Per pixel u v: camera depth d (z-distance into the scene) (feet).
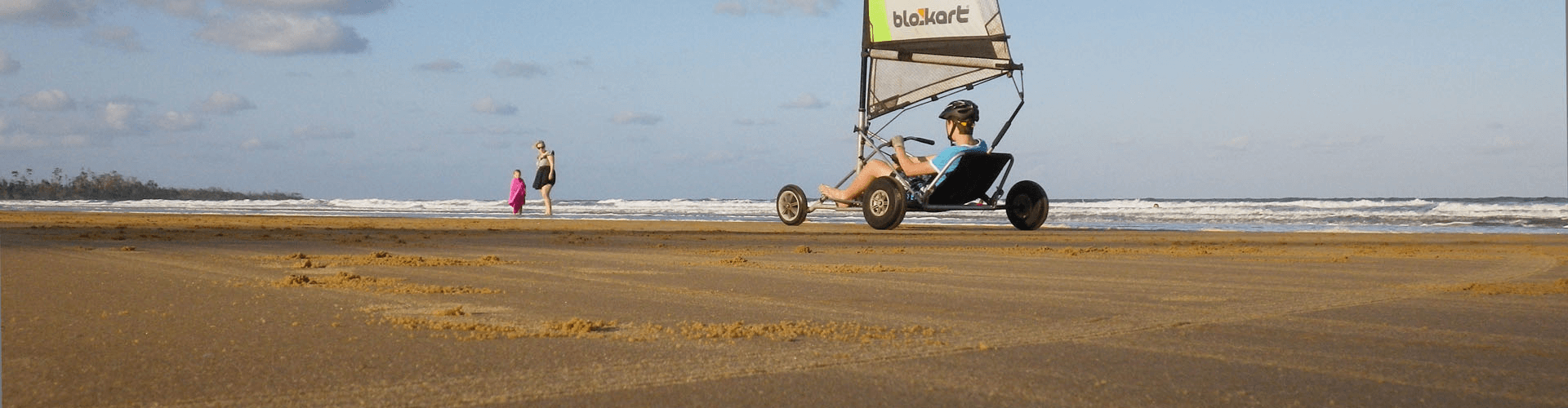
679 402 6.75
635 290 14.38
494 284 15.30
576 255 22.85
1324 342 9.44
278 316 11.07
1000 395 6.99
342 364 8.07
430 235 32.99
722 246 27.40
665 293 14.05
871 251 25.46
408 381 7.40
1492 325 10.68
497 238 30.94
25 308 11.68
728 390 7.13
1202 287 15.11
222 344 9.07
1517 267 19.83
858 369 7.94
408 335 9.68
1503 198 165.07
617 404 6.69
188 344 9.06
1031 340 9.50
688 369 7.92
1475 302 12.98
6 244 24.53
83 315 11.05
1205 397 6.98
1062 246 28.50
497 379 7.47
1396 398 6.94
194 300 12.55
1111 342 9.41
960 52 41.19
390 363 8.11
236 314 11.19
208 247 24.30
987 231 40.11
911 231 39.34
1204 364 8.23
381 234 33.22
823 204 44.55
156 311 11.45
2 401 6.70
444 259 20.29
